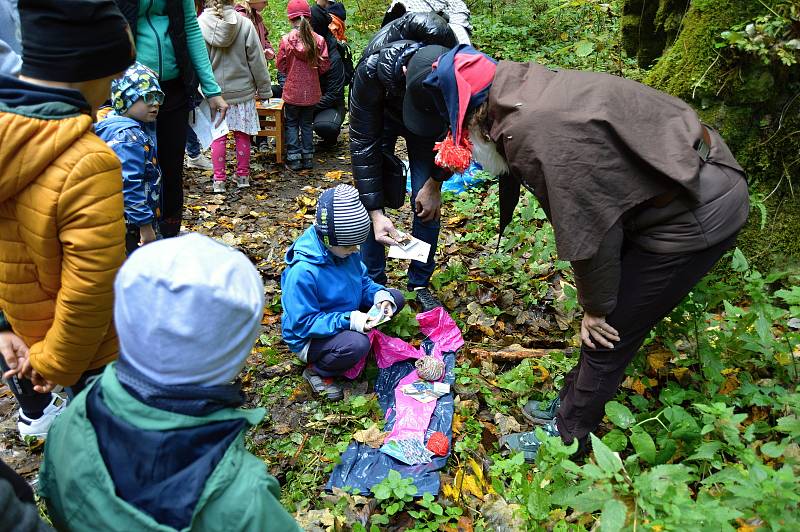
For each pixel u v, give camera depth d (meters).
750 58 3.39
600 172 2.09
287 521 1.34
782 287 3.50
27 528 1.18
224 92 5.37
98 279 1.88
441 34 3.12
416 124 2.91
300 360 3.37
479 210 4.91
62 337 1.95
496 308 3.75
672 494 1.79
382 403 3.15
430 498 2.51
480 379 3.20
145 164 3.14
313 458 2.78
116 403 1.27
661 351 3.01
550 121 2.11
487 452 2.83
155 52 3.64
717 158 2.27
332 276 3.22
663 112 2.22
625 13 5.50
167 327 1.21
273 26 10.88
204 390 1.26
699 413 2.66
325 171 6.25
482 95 2.30
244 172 5.74
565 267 3.72
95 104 2.05
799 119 3.43
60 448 1.34
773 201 3.56
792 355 2.71
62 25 1.82
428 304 3.79
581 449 2.65
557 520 2.24
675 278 2.30
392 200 3.60
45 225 1.83
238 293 1.26
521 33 8.10
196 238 1.33
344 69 6.69
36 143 1.77
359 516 2.49
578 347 3.38
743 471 1.97
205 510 1.24
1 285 2.00
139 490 1.24
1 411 3.01
